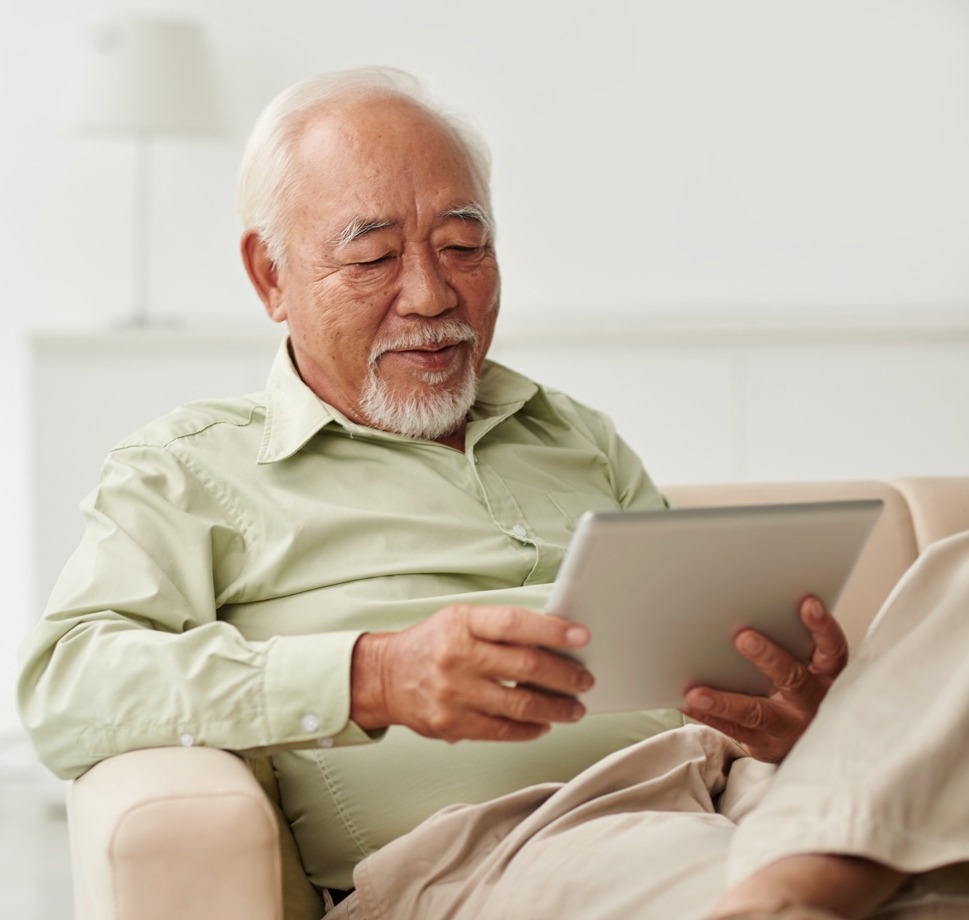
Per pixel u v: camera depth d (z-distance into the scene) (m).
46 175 4.95
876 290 5.00
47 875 3.57
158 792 1.48
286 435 2.07
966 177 4.96
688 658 1.61
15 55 4.93
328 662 1.65
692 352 4.48
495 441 2.24
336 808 1.89
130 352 4.32
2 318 4.95
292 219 2.13
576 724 1.94
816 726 1.47
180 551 1.92
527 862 1.64
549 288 5.03
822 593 1.60
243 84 4.99
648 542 1.43
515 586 2.08
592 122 5.00
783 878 1.35
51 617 1.82
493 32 4.99
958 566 1.56
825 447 4.50
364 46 5.00
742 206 5.00
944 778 1.39
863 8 4.95
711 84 4.98
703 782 1.79
